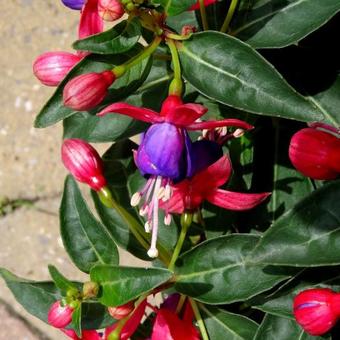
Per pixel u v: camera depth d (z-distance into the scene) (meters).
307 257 0.43
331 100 0.47
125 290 0.45
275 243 0.43
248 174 0.50
